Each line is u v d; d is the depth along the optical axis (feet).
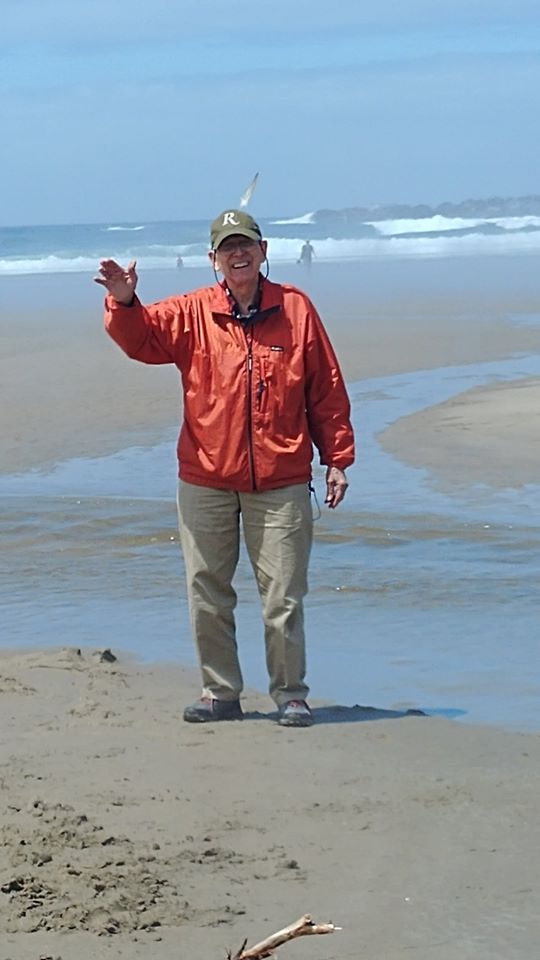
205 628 21.56
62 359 88.02
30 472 48.73
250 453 21.30
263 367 21.29
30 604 29.89
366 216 453.58
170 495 42.96
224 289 21.62
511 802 17.25
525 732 20.52
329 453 21.95
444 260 251.80
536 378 70.90
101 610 29.22
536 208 463.42
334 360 21.91
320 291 164.55
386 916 13.85
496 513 38.14
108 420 60.80
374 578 30.94
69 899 13.99
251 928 13.58
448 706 22.07
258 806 17.19
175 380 74.28
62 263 278.87
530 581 30.40
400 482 43.47
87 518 38.58
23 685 23.25
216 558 21.62
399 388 69.26
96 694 22.74
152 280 203.41
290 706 21.15
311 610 28.43
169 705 22.22
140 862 15.07
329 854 15.55
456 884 14.64
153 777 18.38
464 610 28.09
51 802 17.13
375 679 23.72
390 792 17.71
